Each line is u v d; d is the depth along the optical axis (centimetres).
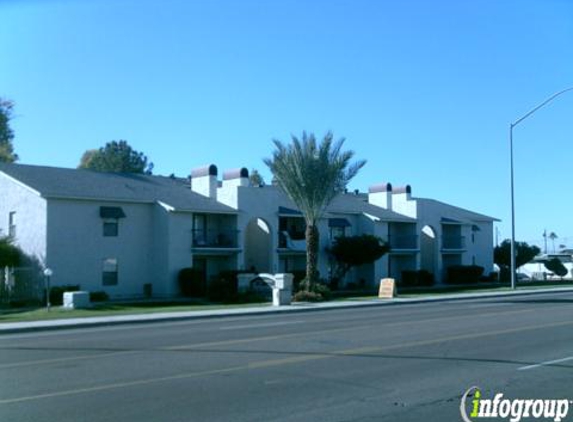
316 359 1313
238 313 2770
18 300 3572
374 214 5481
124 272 4000
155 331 2014
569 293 4466
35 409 890
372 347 1492
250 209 4516
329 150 3869
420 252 5984
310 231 3862
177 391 1005
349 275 5425
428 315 2467
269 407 902
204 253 4266
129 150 9012
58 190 3759
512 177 4631
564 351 1427
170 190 4456
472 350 1441
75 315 2700
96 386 1045
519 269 8562
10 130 6425
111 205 3966
